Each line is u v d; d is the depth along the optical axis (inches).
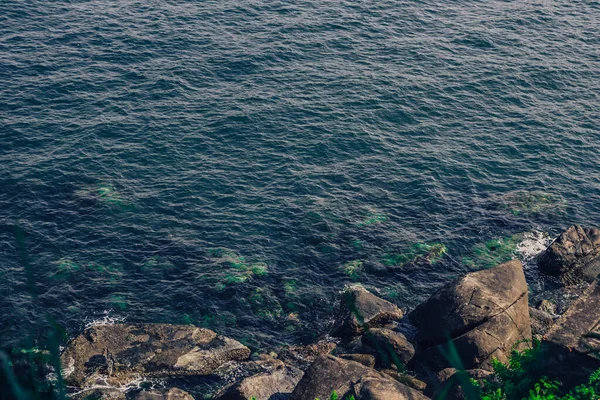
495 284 1252.5
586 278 1518.2
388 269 1510.8
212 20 2544.3
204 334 1269.7
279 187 1744.6
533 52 2465.6
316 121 2004.2
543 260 1537.9
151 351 1218.6
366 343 1243.2
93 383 1147.3
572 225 1638.8
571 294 1477.6
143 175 1750.7
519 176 1852.9
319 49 2394.2
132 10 2588.6
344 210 1683.1
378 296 1430.9
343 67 2292.1
